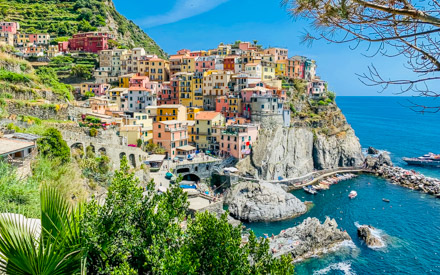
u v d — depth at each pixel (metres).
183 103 141.88
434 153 169.00
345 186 112.25
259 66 145.50
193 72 152.38
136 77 144.12
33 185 30.47
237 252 20.83
